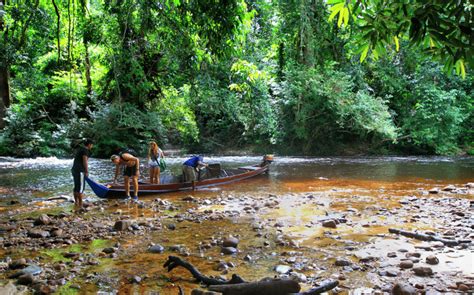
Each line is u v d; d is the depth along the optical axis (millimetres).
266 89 23109
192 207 8203
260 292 3303
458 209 7332
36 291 3646
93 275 4105
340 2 3205
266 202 8352
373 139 23922
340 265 4336
